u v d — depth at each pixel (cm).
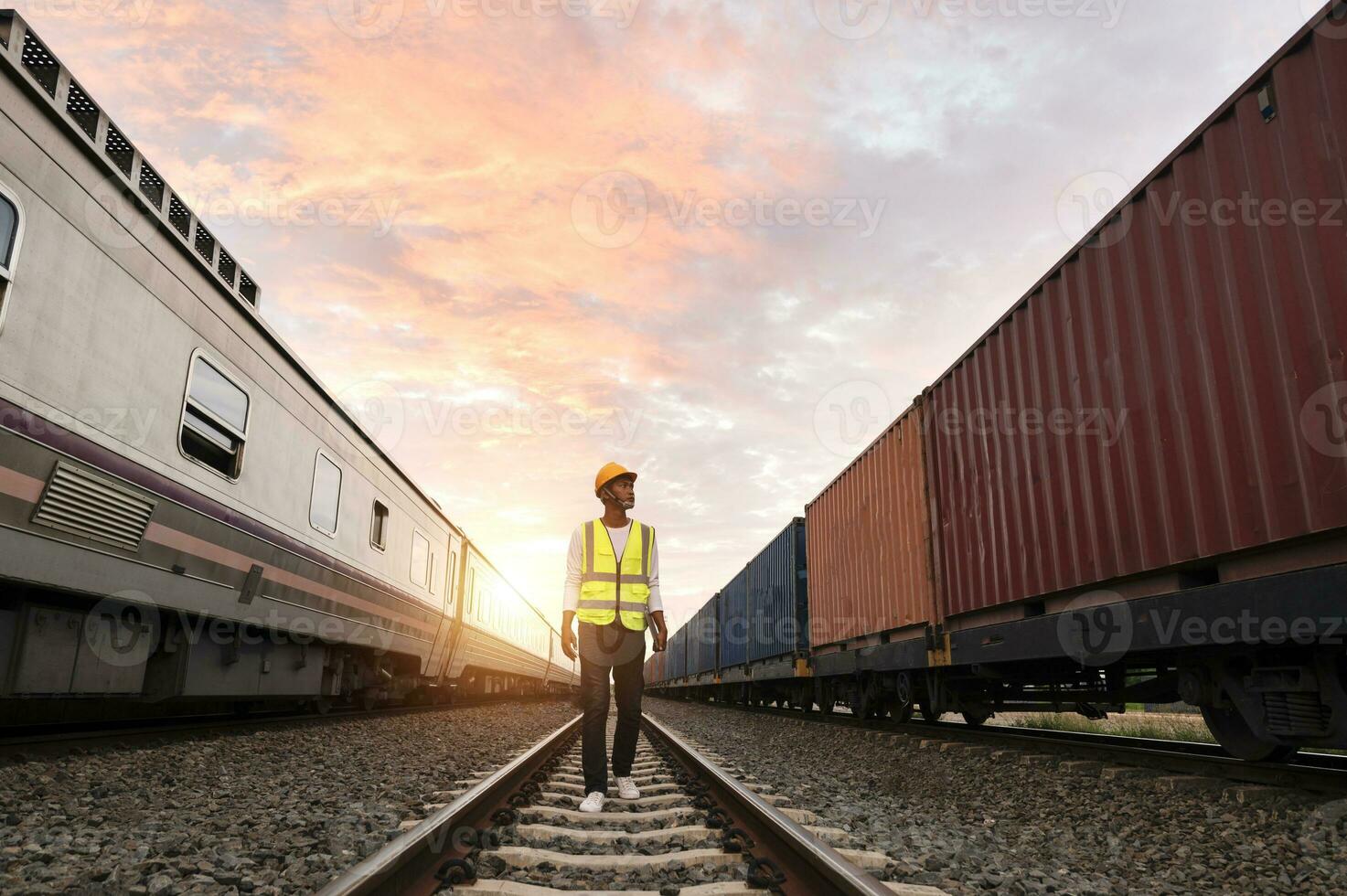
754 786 538
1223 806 475
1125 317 556
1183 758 598
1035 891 313
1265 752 538
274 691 823
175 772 515
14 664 475
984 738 871
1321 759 625
